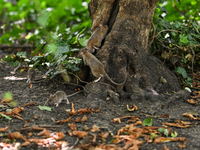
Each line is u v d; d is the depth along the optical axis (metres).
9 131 4.29
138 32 6.74
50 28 13.51
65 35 7.31
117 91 6.29
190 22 8.22
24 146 3.82
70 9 15.10
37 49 6.98
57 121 4.71
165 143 4.05
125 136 4.13
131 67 6.54
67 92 6.55
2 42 10.95
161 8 8.21
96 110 5.38
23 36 14.31
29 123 4.70
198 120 5.09
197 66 8.72
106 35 6.80
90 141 3.94
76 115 5.15
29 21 15.26
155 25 8.02
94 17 7.41
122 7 6.70
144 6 6.69
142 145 3.96
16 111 5.07
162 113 5.39
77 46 7.27
